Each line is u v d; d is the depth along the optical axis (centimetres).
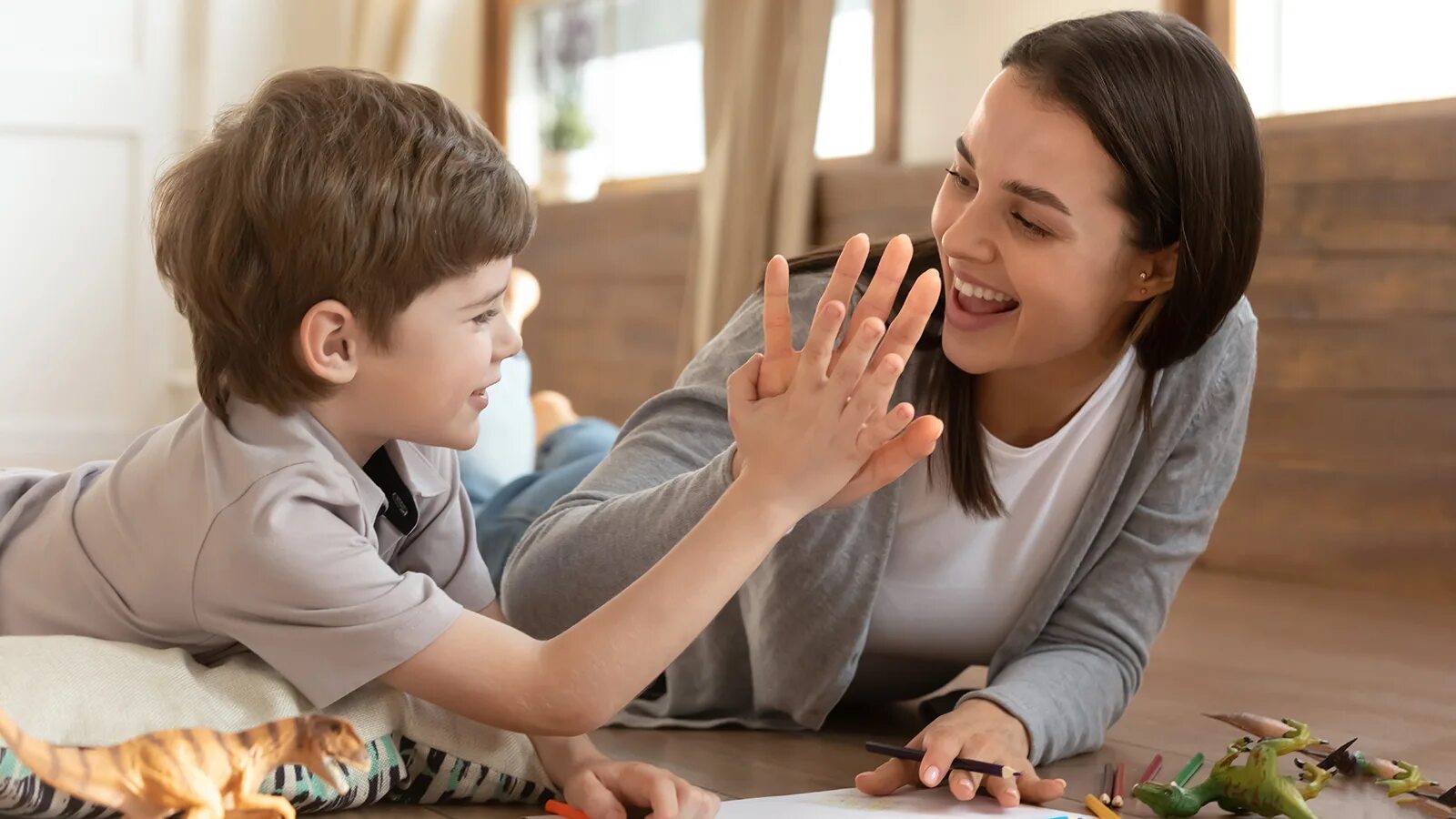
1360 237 294
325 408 104
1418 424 287
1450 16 291
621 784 108
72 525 110
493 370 107
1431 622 245
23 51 452
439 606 101
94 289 459
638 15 488
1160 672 191
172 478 103
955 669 158
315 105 100
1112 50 117
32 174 451
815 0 384
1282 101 317
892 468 103
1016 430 136
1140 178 116
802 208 388
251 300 99
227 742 91
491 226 102
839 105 409
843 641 139
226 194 99
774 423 98
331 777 94
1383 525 292
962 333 125
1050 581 138
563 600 129
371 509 107
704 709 154
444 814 111
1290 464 306
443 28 536
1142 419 134
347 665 100
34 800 93
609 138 503
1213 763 138
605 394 488
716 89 411
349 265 98
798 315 137
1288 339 306
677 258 456
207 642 108
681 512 122
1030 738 124
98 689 98
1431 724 159
